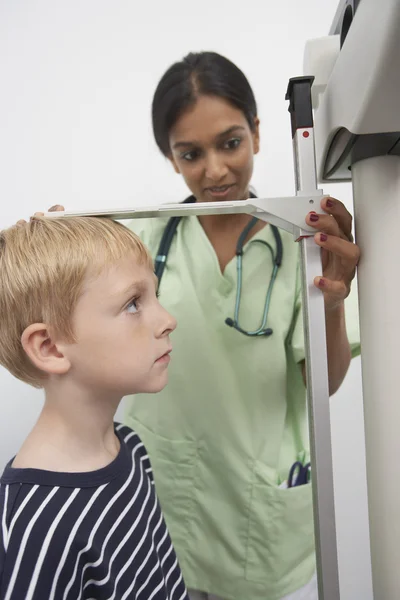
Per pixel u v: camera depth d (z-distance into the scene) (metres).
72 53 1.07
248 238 0.88
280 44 1.06
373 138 0.43
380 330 0.44
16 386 1.07
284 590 0.82
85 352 0.45
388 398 0.43
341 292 0.48
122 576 0.49
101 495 0.48
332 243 0.46
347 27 0.51
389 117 0.38
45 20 1.06
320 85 0.54
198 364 0.84
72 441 0.48
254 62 1.06
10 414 1.08
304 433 0.90
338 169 0.56
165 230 0.91
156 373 0.49
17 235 0.48
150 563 0.53
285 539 0.81
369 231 0.45
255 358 0.83
